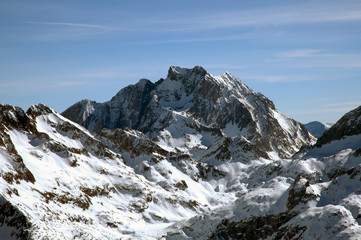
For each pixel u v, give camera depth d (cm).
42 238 18100
